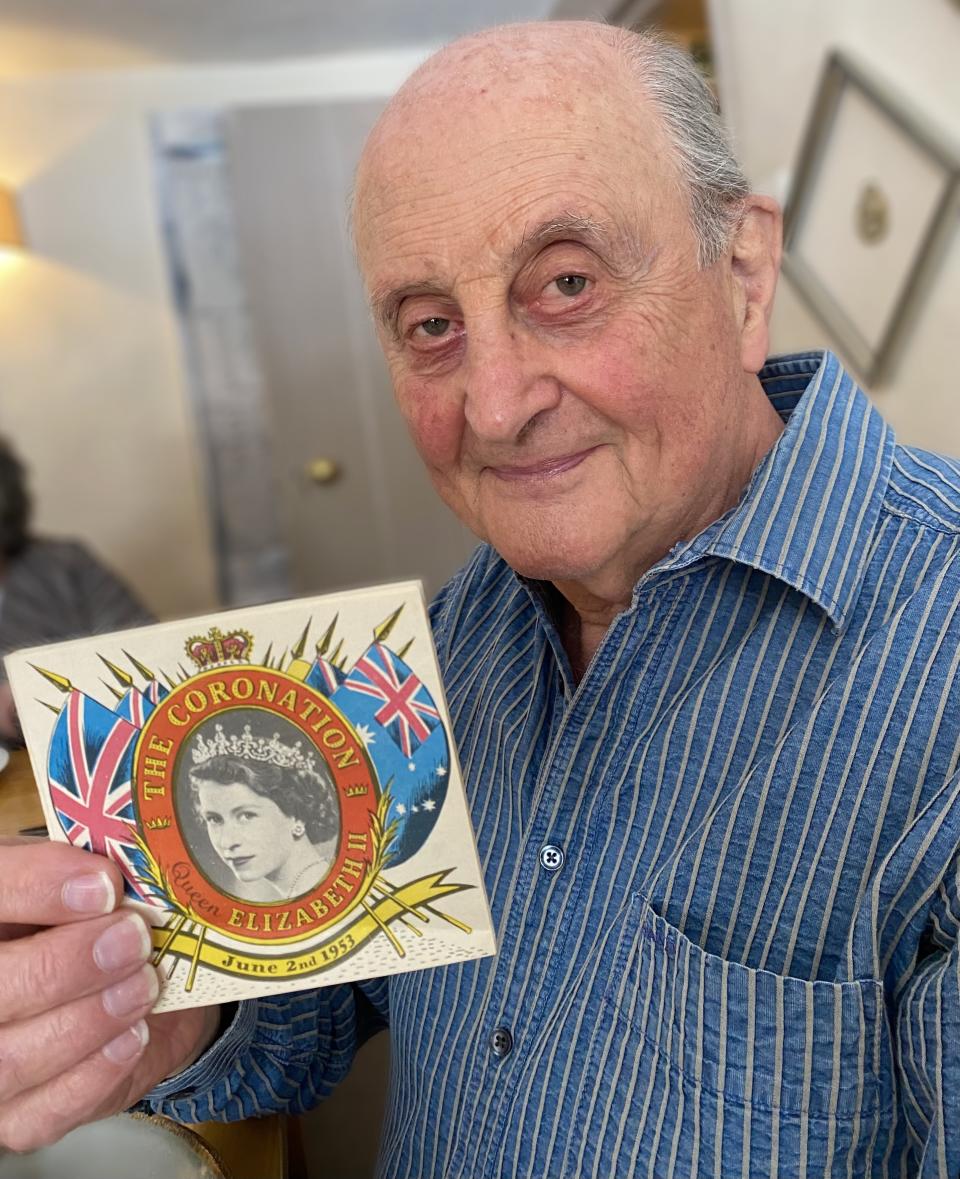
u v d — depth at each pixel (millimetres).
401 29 3238
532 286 643
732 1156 623
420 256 641
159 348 3496
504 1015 732
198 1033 688
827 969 628
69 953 524
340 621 547
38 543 2803
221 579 3629
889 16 1647
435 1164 779
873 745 629
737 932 647
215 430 3562
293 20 3059
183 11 2898
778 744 654
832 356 788
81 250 3410
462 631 927
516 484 700
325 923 572
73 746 557
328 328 3525
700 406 688
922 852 593
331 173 3465
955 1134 550
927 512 691
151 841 563
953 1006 550
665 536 726
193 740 557
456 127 620
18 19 2865
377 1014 972
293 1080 856
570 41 650
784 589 692
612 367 648
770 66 2043
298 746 558
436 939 575
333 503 3598
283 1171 792
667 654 711
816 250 1953
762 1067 618
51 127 3344
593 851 709
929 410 1713
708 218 673
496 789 798
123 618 2789
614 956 682
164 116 3408
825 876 630
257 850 566
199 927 570
